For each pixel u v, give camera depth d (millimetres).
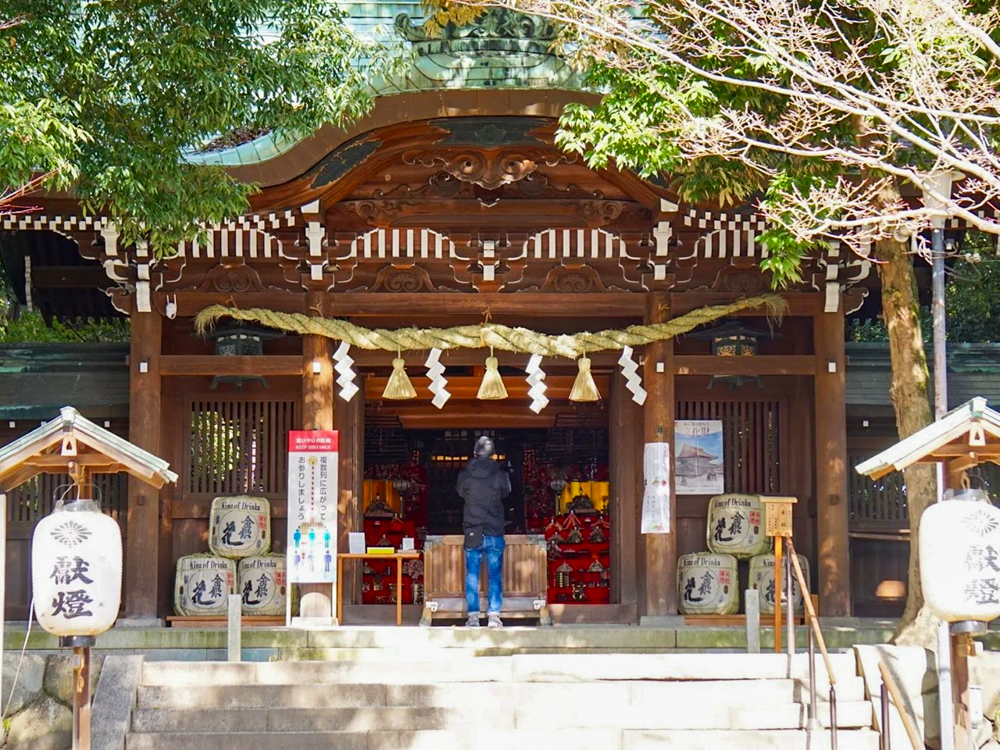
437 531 22297
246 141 15391
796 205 11188
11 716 10141
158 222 11812
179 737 9953
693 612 14836
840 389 14883
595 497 20859
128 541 14539
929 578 8883
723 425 15617
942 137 10141
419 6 15195
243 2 11500
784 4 10359
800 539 15406
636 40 10633
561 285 15156
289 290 15031
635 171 14234
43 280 17438
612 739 10047
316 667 10898
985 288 21750
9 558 15125
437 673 10953
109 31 11562
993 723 10438
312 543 14289
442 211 14914
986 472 15312
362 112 12984
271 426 15445
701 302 15102
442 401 14922
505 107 13945
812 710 10141
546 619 14812
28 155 10164
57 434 8836
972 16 10078
